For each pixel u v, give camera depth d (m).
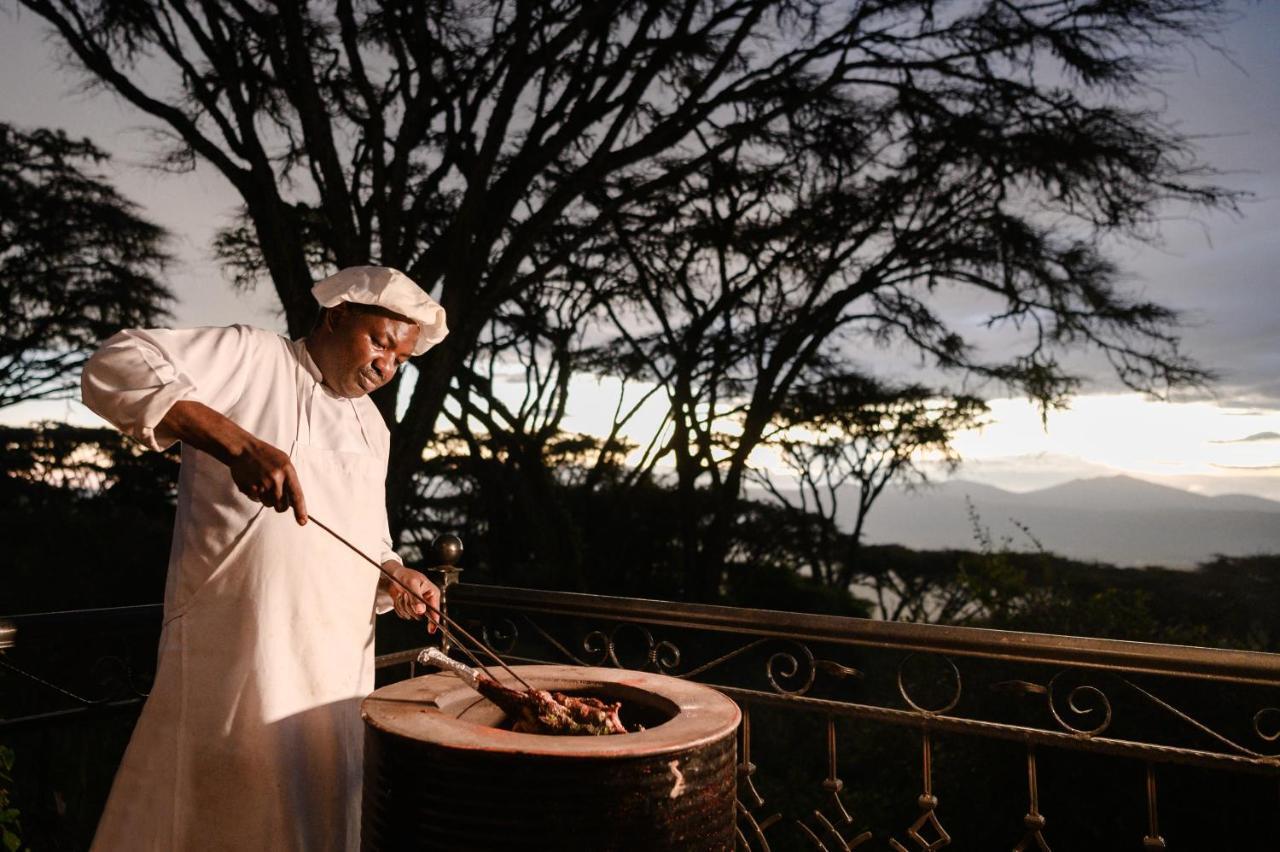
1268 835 4.57
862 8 15.04
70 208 20.42
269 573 1.93
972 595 8.02
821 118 16.33
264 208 11.66
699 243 19.17
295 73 11.38
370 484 2.16
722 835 1.67
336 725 2.00
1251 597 8.16
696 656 14.15
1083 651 2.09
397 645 12.27
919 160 17.00
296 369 2.11
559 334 20.66
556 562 18.58
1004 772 5.67
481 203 11.91
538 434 19.95
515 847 1.52
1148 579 9.20
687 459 19.98
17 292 20.28
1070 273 17.47
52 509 17.42
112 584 14.73
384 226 12.03
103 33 11.67
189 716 1.89
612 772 1.52
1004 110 15.94
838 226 18.23
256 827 1.87
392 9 11.92
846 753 8.02
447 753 1.56
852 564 22.55
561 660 11.44
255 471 1.74
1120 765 5.06
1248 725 4.66
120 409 1.73
